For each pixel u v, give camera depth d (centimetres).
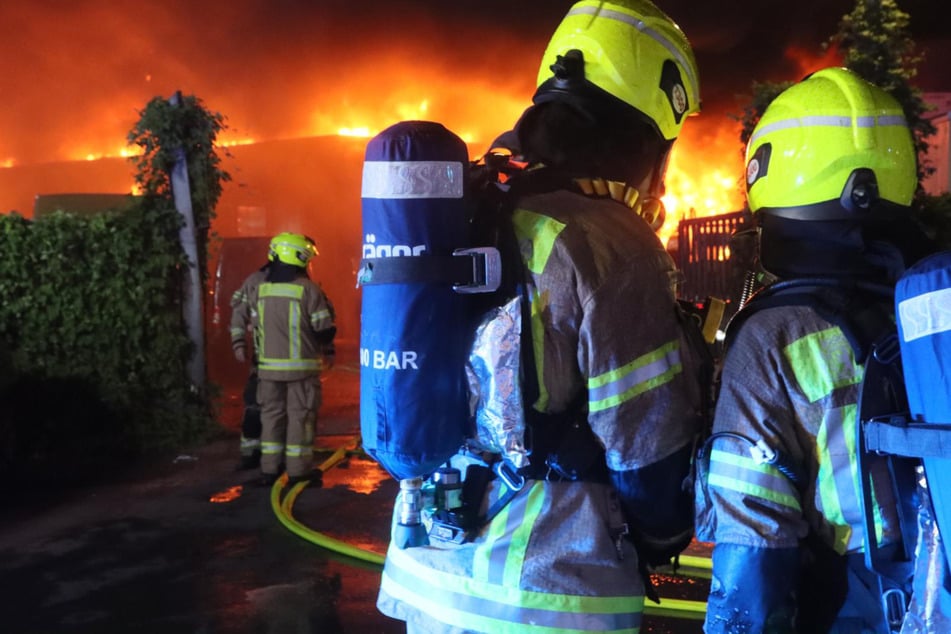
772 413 171
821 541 176
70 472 741
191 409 850
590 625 172
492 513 181
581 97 192
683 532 186
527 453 174
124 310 813
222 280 1394
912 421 152
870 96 184
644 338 173
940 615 148
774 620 175
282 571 490
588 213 181
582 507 177
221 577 480
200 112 850
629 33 195
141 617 425
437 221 174
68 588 465
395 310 174
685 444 175
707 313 204
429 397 173
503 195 189
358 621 419
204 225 866
